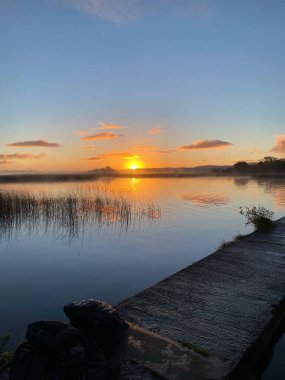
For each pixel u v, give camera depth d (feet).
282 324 16.92
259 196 97.09
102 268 29.50
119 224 51.60
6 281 25.99
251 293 18.17
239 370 11.69
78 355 9.56
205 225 51.24
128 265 30.48
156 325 14.37
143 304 16.63
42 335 9.47
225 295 17.88
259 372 13.50
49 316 19.77
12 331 17.75
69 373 9.29
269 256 25.95
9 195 59.00
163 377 10.57
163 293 18.15
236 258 25.38
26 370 9.11
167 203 79.10
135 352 11.91
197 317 15.19
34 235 43.57
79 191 98.94
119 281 26.13
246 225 50.93
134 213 62.28
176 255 34.06
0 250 35.81
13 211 57.11
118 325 12.07
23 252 35.04
